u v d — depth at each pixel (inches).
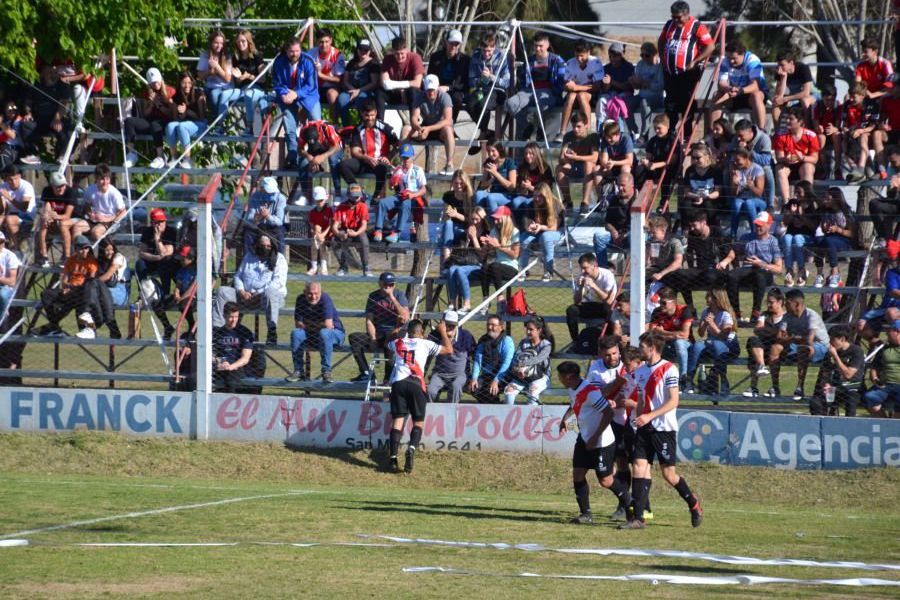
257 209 2694.4
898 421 2167.8
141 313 2903.5
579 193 3088.1
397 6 5487.2
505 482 2246.6
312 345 2498.8
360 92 3016.7
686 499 1702.8
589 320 2472.9
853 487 2122.3
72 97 3149.6
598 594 1181.1
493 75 3031.5
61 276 2610.7
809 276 2704.2
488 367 2396.7
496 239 2605.8
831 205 2568.9
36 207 2896.2
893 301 2369.6
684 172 2758.4
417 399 2277.3
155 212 2625.5
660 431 1674.5
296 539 1507.1
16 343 2650.1
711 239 2456.9
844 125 2886.3
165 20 3297.2
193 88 3120.1
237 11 4271.7
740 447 2257.6
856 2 5383.9
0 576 1226.0
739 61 2864.2
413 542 1505.9
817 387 2288.4
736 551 1487.5
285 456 2353.6
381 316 2495.1
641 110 2972.4
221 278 2628.0
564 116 2974.9
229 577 1240.8
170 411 2442.2
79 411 2468.0
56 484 2044.8
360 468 2316.7
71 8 2940.5
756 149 2704.2
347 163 2883.9
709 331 2377.0
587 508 1748.3
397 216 2765.7
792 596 1182.3
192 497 1900.8
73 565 1290.6
